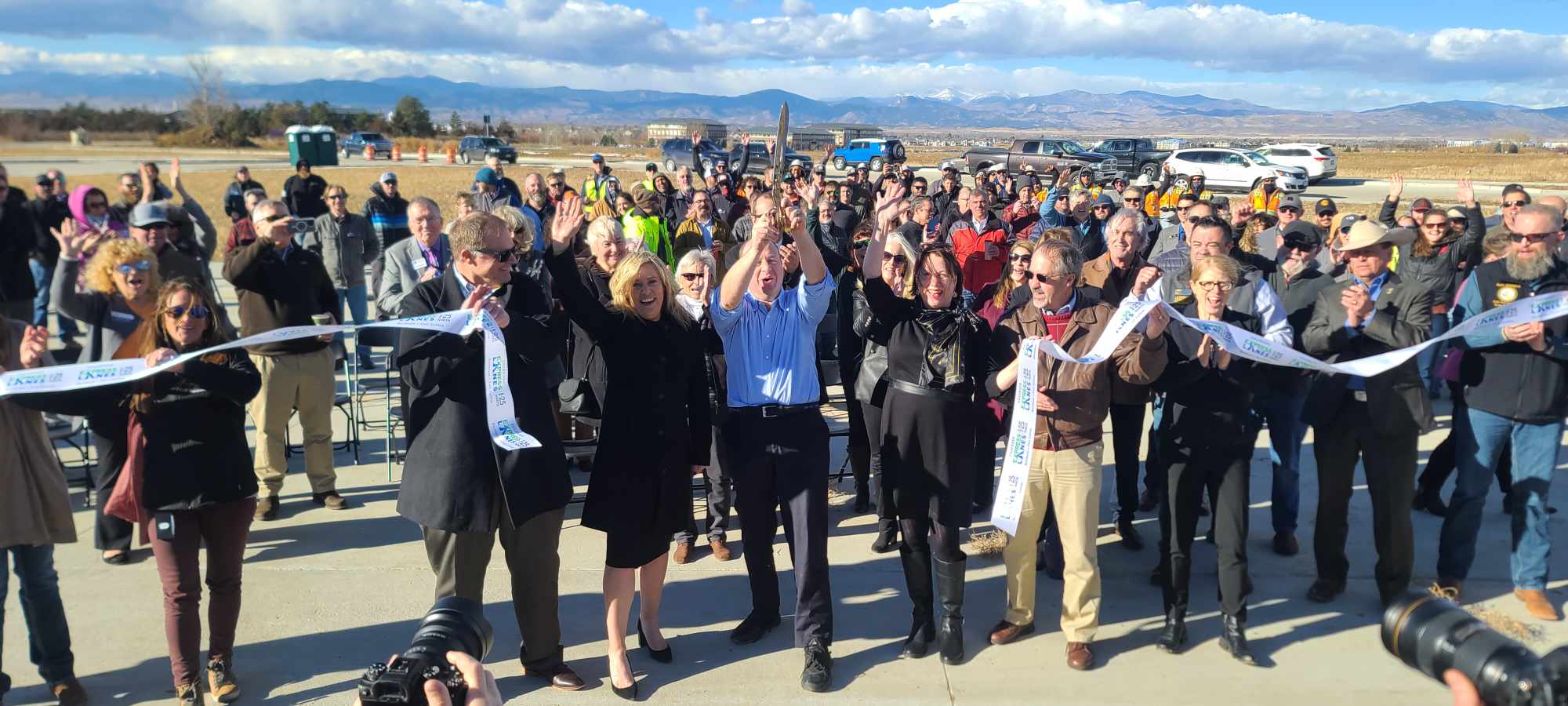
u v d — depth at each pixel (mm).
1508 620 4258
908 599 4637
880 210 4023
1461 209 7742
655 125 69312
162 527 3434
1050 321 3969
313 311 5508
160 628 4266
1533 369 4207
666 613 4512
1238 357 3846
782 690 3791
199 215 8242
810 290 3867
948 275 3877
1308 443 7090
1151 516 5719
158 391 3420
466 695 1540
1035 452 3930
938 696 3740
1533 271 4328
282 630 4246
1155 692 3758
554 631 3818
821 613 3863
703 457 3943
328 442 5715
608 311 3754
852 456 5770
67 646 3621
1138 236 5266
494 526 3584
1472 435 4406
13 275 8078
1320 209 7457
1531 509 4379
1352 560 5016
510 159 47688
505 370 3367
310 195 11773
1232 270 3949
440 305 3633
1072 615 3975
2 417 3359
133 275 4199
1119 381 4219
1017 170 34719
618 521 3676
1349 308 4152
